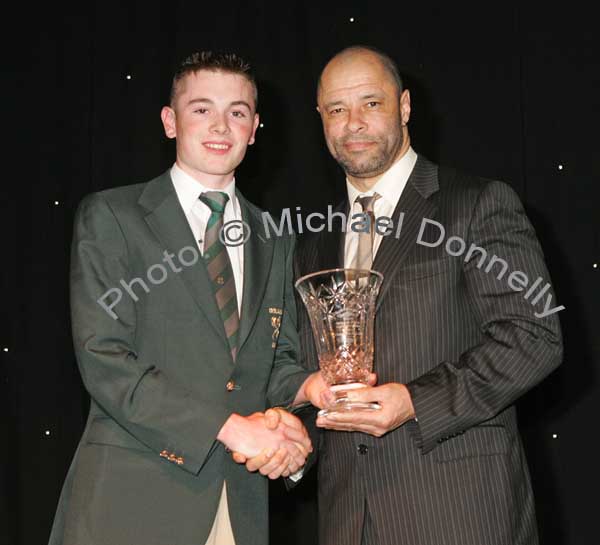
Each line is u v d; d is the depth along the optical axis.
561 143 4.00
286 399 2.63
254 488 2.54
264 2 4.19
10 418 3.95
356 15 4.16
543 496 3.82
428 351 2.50
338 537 2.50
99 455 2.44
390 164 2.75
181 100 2.67
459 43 4.11
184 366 2.49
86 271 2.51
